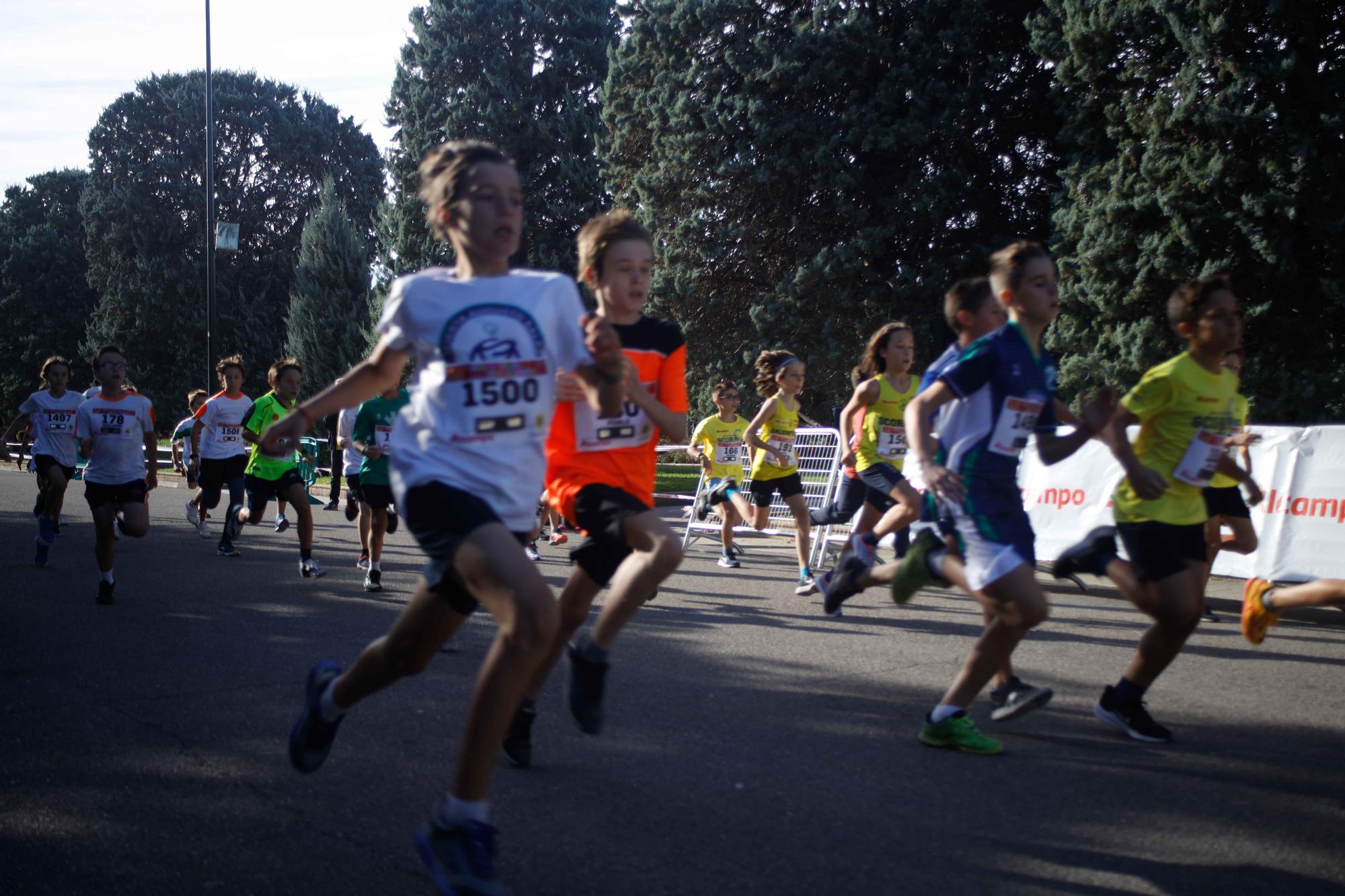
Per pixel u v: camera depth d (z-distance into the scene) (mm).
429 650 3133
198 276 46406
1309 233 17656
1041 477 9938
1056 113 21312
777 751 4445
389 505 8969
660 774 4129
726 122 24391
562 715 5004
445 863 2727
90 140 47594
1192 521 4543
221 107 47312
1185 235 18031
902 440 8117
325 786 3990
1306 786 4012
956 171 23078
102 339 47406
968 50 23047
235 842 3467
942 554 4379
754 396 25141
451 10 38406
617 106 28281
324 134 49531
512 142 38031
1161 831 3547
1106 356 19266
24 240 57531
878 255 24078
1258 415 17922
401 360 3164
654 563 3857
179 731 4746
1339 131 16938
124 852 3393
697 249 26031
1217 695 5445
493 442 2979
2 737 4664
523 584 2752
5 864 3301
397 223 38406
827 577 7242
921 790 3955
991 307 4609
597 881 3148
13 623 7410
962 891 3094
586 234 4363
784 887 3115
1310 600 4727
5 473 29719
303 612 7914
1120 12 18578
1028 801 3840
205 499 11656
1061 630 7293
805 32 23438
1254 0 17297
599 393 3090
